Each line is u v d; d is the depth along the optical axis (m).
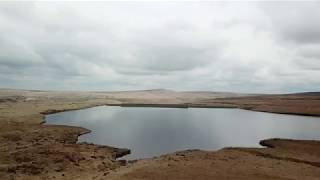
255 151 46.97
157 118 112.44
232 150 46.38
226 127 87.56
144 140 65.50
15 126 73.31
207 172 33.12
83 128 79.12
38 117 96.75
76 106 160.38
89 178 33.12
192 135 73.19
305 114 127.94
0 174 35.91
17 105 146.50
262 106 171.00
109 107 172.88
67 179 34.06
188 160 38.41
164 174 32.09
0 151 46.66
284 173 34.09
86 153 47.16
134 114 128.88
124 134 73.69
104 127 85.56
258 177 32.09
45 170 37.75
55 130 71.62
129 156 49.94
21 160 41.94
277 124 94.62
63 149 48.62
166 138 68.50
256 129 83.75
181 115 125.56
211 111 149.62
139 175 31.72
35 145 51.62
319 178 32.75
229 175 32.38
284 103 186.12
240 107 174.38
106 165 40.94
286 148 51.66
